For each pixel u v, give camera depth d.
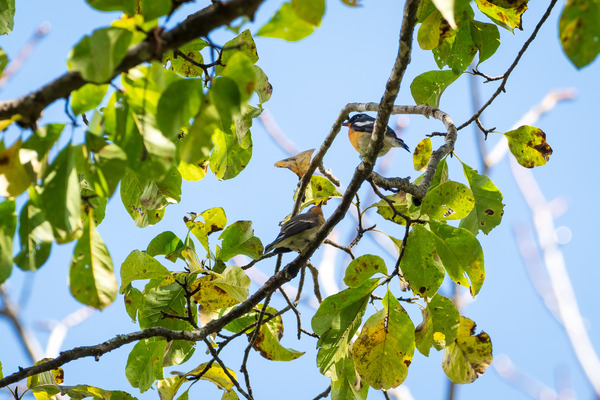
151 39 4.55
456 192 8.00
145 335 7.84
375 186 8.86
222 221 9.91
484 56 9.73
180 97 4.71
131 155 5.00
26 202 5.09
